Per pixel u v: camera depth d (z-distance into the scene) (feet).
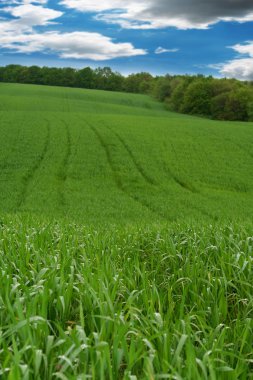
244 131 177.68
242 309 17.57
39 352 10.27
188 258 20.61
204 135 162.50
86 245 24.36
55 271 17.04
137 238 27.02
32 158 117.29
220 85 390.01
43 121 172.35
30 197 84.43
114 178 106.52
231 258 20.97
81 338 11.22
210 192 99.96
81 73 571.69
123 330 11.53
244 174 116.78
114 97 399.24
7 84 433.48
